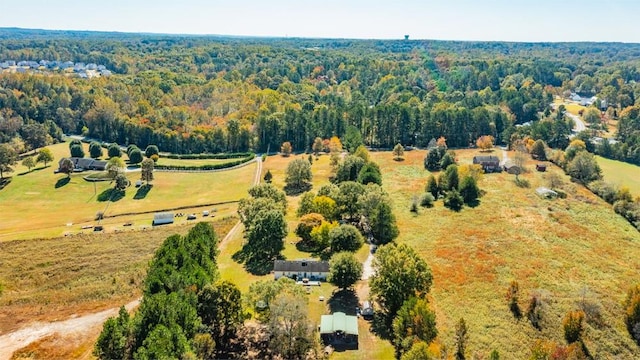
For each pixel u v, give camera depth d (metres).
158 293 51.66
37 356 53.00
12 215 105.12
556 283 69.56
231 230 93.75
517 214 97.19
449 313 61.97
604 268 74.56
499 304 64.25
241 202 91.88
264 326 58.59
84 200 116.06
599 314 61.50
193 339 48.81
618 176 129.38
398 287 60.22
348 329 56.81
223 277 73.56
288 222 95.62
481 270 73.25
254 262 79.19
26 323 59.69
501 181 120.06
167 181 130.88
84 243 86.06
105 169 136.88
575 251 80.38
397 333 54.66
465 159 143.50
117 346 46.91
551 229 89.50
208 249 69.00
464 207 101.88
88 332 57.88
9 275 72.88
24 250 82.38
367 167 112.88
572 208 100.88
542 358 50.94
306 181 125.25
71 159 140.00
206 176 136.00
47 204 113.19
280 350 52.88
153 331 44.88
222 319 54.16
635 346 56.56
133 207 110.19
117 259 79.06
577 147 137.62
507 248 81.25
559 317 61.12
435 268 74.06
